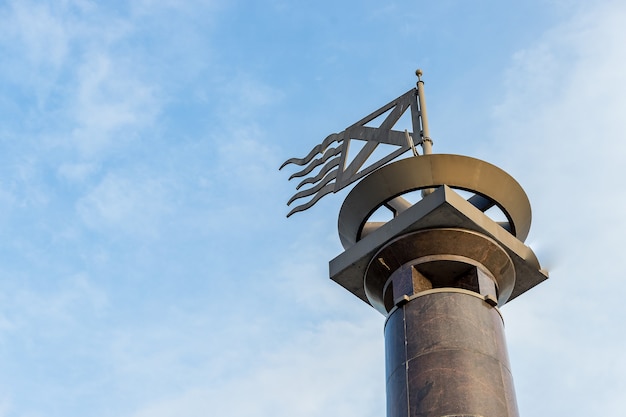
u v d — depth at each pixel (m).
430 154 17.27
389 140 19.64
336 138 21.41
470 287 16.78
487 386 14.91
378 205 17.73
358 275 18.09
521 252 17.56
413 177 17.30
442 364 15.15
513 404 15.09
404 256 17.06
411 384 15.13
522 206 17.94
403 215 17.16
